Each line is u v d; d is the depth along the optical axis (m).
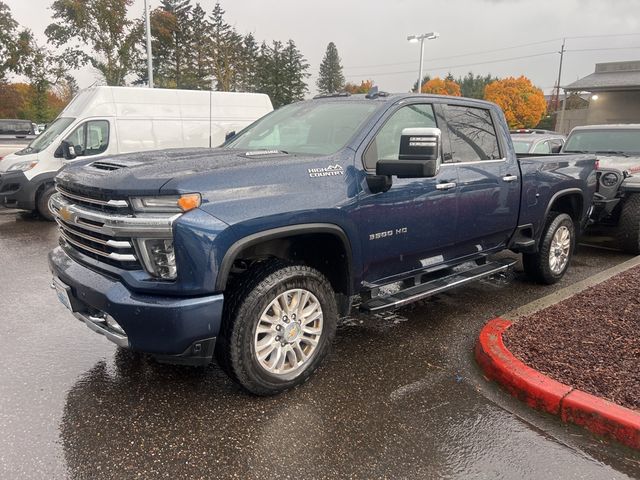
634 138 8.87
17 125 23.27
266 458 2.77
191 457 2.76
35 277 6.01
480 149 4.78
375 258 3.79
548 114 69.81
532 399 3.29
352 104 4.20
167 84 37.50
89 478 2.58
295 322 3.37
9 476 2.57
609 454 2.86
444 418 3.17
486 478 2.65
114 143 10.56
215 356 3.24
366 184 3.64
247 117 12.79
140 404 3.27
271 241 3.42
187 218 2.80
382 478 2.63
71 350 4.03
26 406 3.21
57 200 3.65
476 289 5.73
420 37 31.36
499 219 4.89
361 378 3.66
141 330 2.88
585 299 4.84
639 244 7.31
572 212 6.15
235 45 45.47
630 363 3.55
